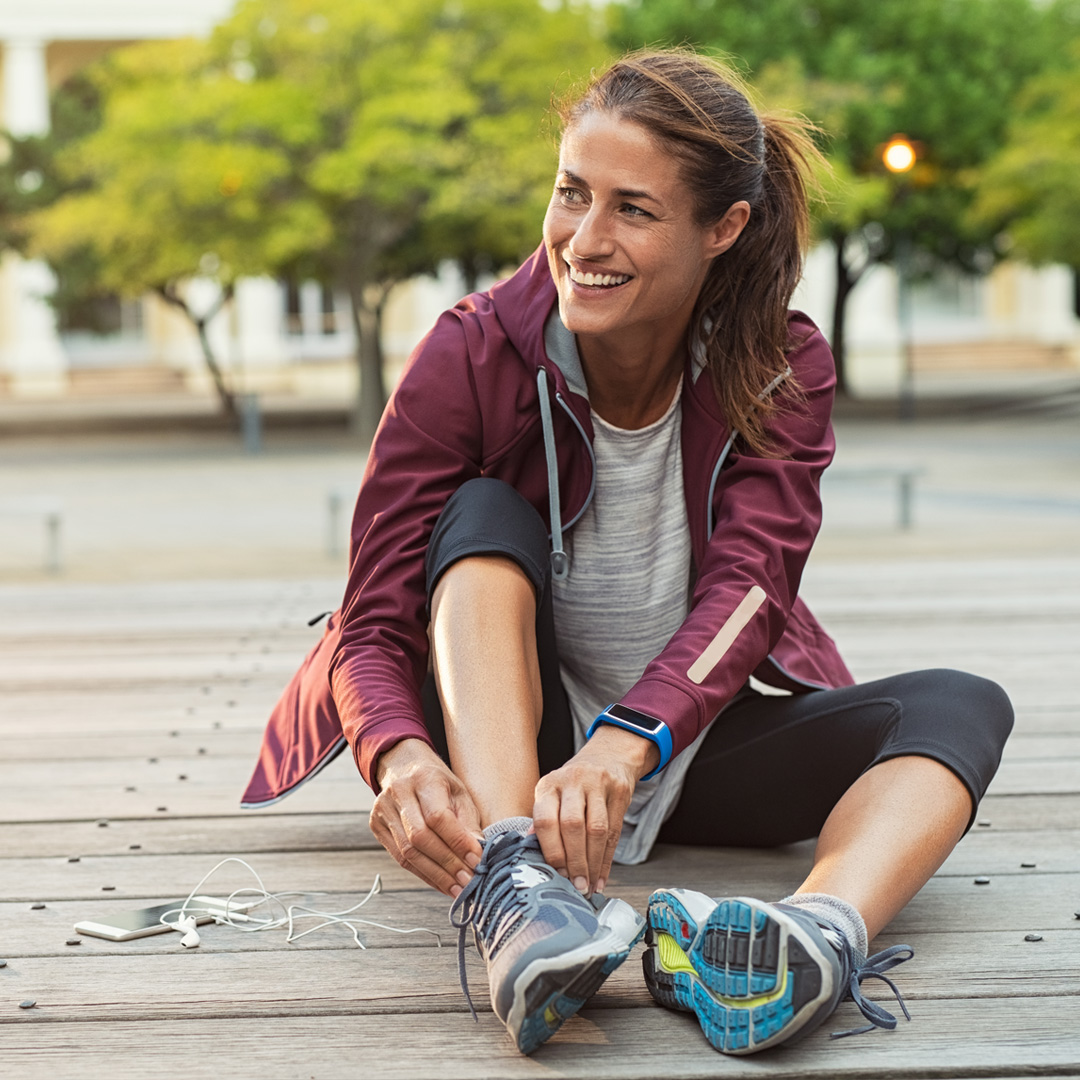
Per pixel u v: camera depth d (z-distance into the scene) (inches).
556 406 79.4
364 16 730.2
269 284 1354.6
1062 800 105.7
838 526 393.1
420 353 80.3
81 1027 68.2
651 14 868.0
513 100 758.5
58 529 338.3
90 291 1130.0
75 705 141.8
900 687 79.1
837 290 1049.5
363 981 73.4
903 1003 68.9
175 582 226.1
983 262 1295.5
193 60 766.5
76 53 1305.4
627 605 83.0
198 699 144.0
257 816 104.5
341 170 712.4
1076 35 935.7
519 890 62.7
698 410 80.1
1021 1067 62.6
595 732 70.0
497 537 73.2
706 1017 64.1
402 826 66.2
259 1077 62.7
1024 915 81.6
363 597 76.2
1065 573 219.5
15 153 1008.2
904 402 880.9
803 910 64.8
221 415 1032.2
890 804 71.1
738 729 86.5
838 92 826.2
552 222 73.4
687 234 72.7
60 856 95.7
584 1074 62.5
